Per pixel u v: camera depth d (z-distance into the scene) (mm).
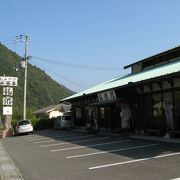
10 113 40906
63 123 42812
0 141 30016
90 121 35062
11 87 41156
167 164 12031
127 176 10656
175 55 24516
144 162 12805
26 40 46188
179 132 19625
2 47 87250
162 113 21969
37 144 23969
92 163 13578
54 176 11555
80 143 21875
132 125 25812
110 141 21438
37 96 86000
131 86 22594
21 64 46156
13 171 13125
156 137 21141
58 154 17328
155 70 23719
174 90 20641
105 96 28516
